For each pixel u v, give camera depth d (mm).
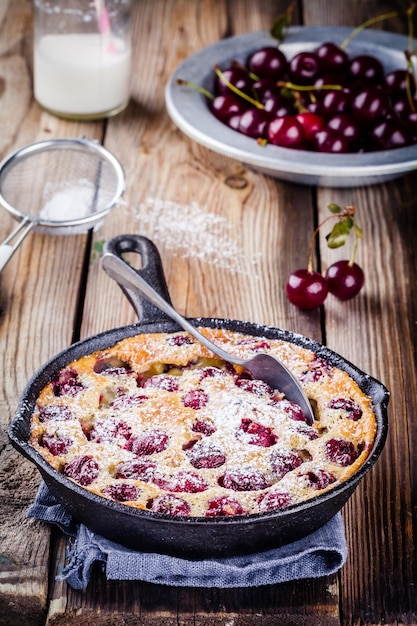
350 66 1096
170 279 950
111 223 995
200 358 822
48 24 1070
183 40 1193
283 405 791
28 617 762
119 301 938
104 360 813
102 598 760
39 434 765
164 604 759
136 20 1213
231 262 969
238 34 1201
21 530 785
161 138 1087
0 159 1044
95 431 774
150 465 756
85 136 1078
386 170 986
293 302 930
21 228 945
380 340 917
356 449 770
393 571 783
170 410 785
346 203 1028
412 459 839
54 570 770
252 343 824
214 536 729
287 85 1051
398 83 1079
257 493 744
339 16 1222
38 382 786
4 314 918
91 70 1072
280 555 752
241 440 771
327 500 726
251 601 762
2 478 809
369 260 979
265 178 1051
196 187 1035
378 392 788
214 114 1049
